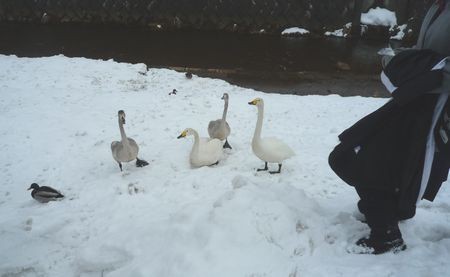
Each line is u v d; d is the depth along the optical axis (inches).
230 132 321.4
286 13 706.2
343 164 142.3
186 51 638.5
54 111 355.9
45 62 479.8
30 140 305.7
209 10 727.7
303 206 170.4
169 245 146.0
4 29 737.6
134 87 417.7
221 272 129.0
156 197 220.8
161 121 339.9
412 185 131.9
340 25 701.3
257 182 184.9
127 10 751.7
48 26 755.4
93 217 206.2
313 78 541.6
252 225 144.2
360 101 394.6
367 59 618.2
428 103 125.5
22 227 197.9
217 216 147.6
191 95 400.8
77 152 290.0
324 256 142.3
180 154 283.1
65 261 171.0
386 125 132.0
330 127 327.6
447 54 123.3
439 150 130.8
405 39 686.5
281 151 241.0
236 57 616.7
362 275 127.1
